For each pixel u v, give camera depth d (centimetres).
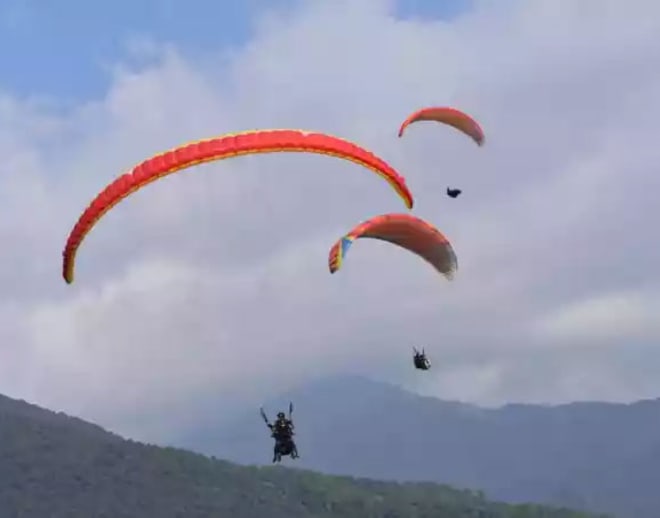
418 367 6969
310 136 6588
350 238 7044
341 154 6688
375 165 6956
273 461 6650
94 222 6188
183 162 6181
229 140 6294
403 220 7494
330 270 6950
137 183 6144
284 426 6656
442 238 7681
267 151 6366
